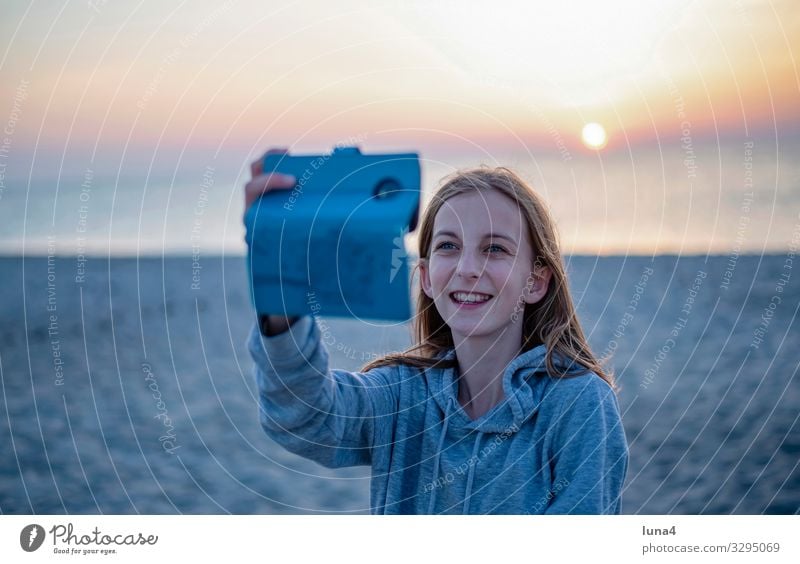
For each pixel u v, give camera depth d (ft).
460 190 5.11
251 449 14.11
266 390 4.71
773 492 11.03
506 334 5.22
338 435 4.96
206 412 16.28
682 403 15.26
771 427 13.66
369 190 4.35
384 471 5.29
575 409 4.92
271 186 4.41
